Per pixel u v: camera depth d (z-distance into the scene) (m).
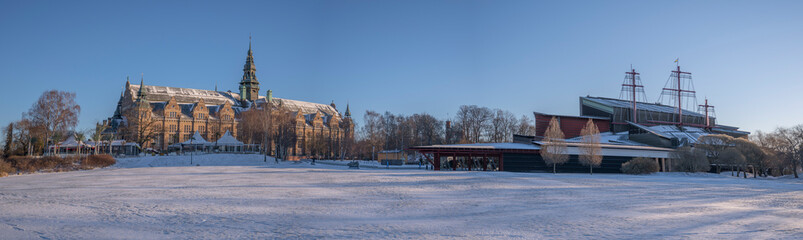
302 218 17.88
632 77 105.88
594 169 68.31
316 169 62.62
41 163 67.12
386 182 37.56
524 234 14.70
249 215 18.58
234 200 24.05
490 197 26.64
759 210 21.02
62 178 45.09
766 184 41.69
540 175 51.66
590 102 110.88
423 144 133.62
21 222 16.36
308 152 147.38
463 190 31.06
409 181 38.72
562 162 64.69
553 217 18.59
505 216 18.83
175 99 155.12
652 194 29.19
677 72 113.44
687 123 111.38
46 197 25.20
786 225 16.64
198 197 25.47
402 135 124.75
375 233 14.71
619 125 102.75
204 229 15.24
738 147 67.50
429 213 19.66
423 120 134.25
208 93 185.25
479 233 14.84
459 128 126.50
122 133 130.00
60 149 101.38
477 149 66.00
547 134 66.50
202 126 157.75
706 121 112.75
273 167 70.44
